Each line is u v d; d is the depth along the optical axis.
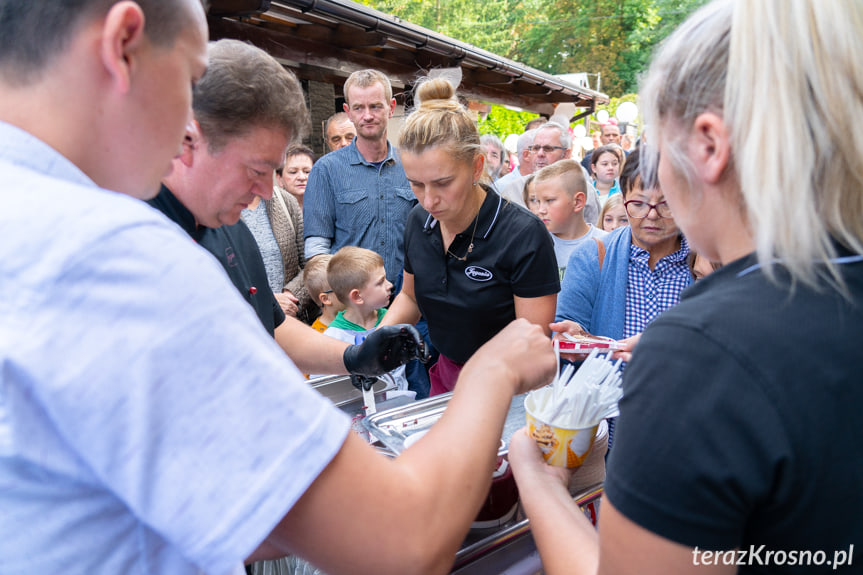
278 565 1.15
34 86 0.54
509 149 9.17
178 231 0.56
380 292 2.46
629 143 8.06
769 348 0.53
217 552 0.50
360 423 1.31
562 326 1.45
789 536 0.56
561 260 3.01
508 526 1.01
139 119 0.58
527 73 6.58
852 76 0.51
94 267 0.48
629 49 31.50
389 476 0.58
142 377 0.48
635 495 0.56
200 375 0.50
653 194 1.66
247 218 2.94
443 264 1.85
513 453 0.99
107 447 0.48
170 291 0.50
